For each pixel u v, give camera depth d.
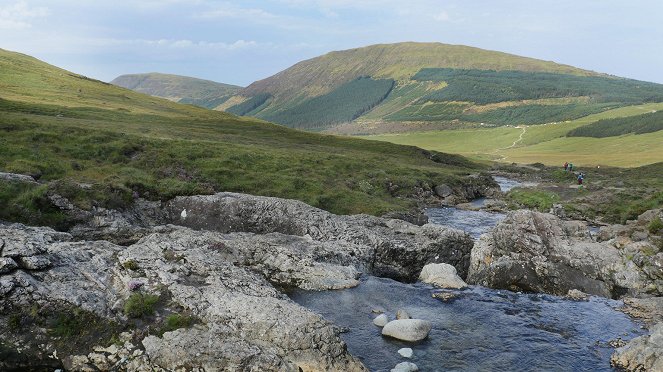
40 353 15.91
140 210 34.91
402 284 26.75
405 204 59.94
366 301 23.59
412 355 18.06
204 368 14.92
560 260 28.16
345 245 29.97
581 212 59.69
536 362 17.78
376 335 19.72
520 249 28.84
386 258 30.77
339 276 25.80
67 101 122.19
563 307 23.80
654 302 23.80
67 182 32.03
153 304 17.55
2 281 16.95
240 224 34.47
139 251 21.28
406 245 31.09
